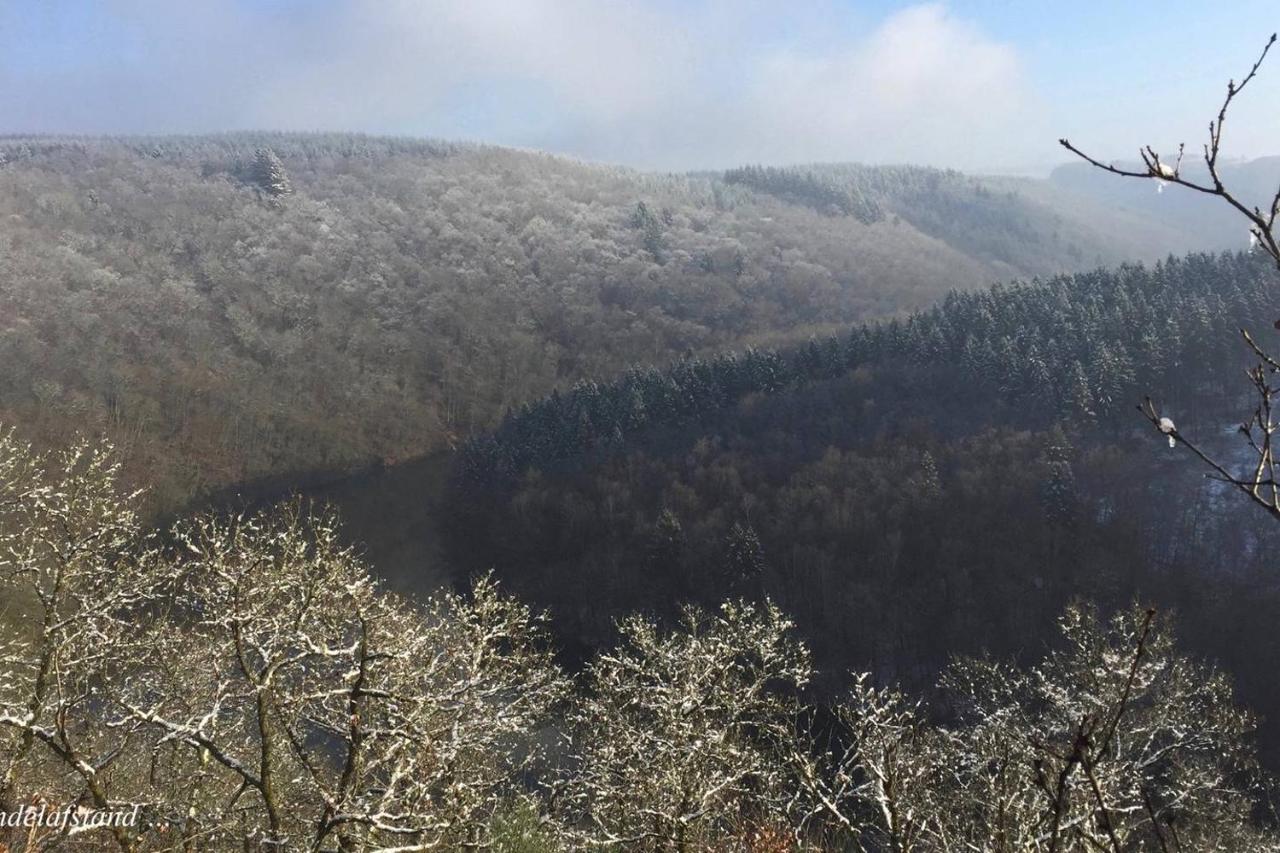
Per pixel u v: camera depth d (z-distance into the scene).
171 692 10.19
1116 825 9.55
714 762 12.36
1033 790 9.69
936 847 10.69
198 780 10.08
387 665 9.30
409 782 8.65
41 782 10.70
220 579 8.49
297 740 8.19
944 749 12.65
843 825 11.02
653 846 11.79
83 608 10.22
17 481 11.95
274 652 8.16
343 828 8.02
